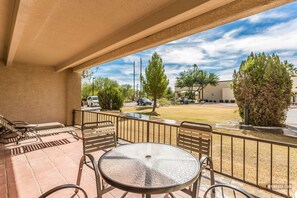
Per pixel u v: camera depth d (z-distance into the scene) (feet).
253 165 11.39
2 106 19.42
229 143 16.25
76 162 10.84
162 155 5.89
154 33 10.96
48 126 18.08
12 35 10.16
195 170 4.88
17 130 15.35
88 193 7.50
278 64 23.00
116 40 11.82
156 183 4.18
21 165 10.31
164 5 8.27
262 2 6.55
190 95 115.96
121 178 4.38
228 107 63.26
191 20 8.87
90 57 15.71
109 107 47.39
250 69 24.57
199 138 7.64
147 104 73.51
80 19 9.71
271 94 23.12
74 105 24.40
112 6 8.37
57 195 7.30
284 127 22.66
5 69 19.58
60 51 15.94
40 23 10.16
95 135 7.88
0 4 8.17
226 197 7.27
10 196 7.24
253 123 24.20
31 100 21.25
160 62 45.39
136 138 18.15
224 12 7.57
